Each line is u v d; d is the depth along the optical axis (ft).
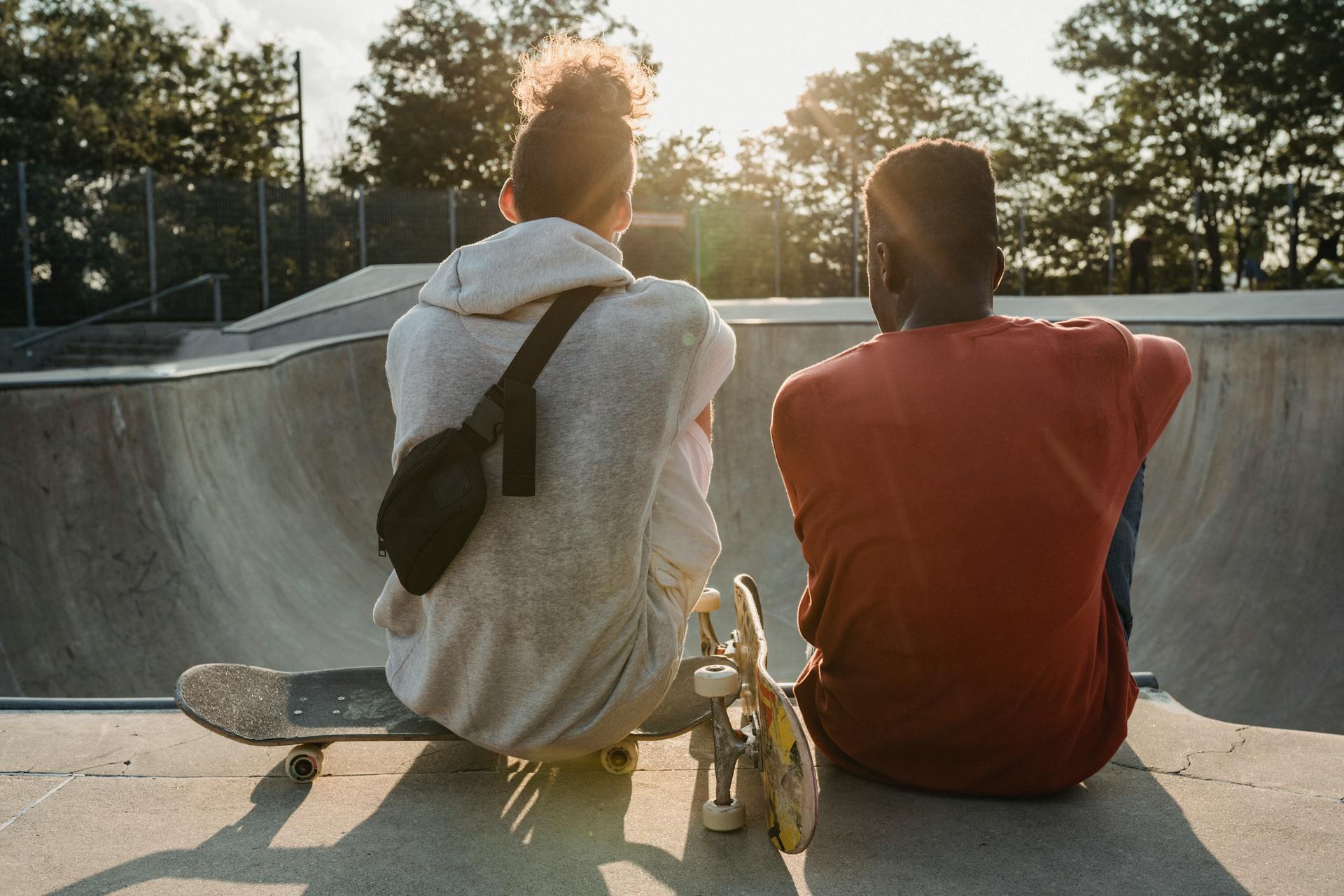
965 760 6.17
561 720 6.04
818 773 6.77
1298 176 107.76
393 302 59.00
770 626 29.66
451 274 5.89
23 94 104.78
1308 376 24.31
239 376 28.84
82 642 19.77
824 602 6.36
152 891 5.29
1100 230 99.81
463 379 5.64
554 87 6.12
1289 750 6.98
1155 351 5.94
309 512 29.99
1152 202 111.04
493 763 7.11
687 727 6.68
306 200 73.15
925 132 144.97
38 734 7.75
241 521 26.30
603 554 5.65
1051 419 5.56
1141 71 108.06
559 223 5.83
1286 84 101.86
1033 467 5.56
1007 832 5.82
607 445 5.57
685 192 137.08
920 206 5.93
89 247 67.62
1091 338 5.72
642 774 6.89
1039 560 5.57
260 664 22.45
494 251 5.78
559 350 5.59
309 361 33.73
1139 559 25.84
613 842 5.84
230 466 27.14
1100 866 5.38
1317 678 19.08
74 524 21.11
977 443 5.60
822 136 145.79
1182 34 105.50
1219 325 26.71
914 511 5.68
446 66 128.06
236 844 5.86
